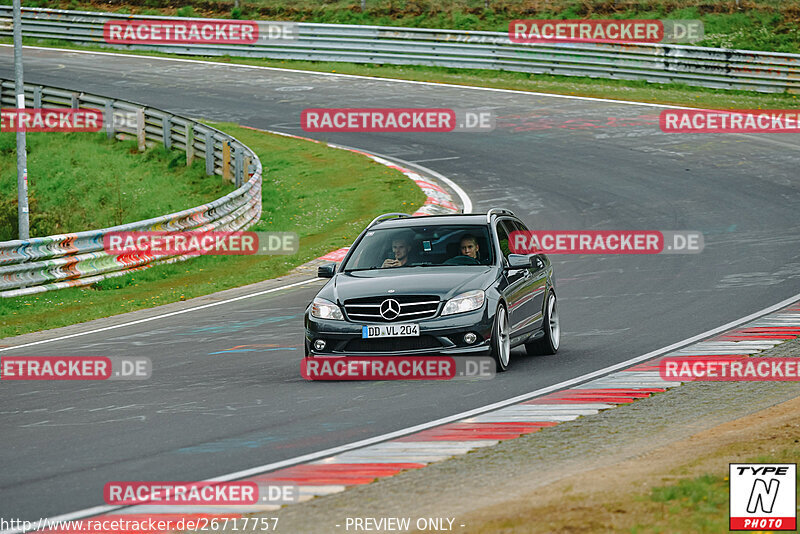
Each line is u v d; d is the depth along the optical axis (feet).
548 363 120.98
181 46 514.68
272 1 550.36
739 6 486.79
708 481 66.28
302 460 80.79
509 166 314.76
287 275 209.15
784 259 191.52
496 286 116.06
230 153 329.31
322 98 421.18
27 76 465.06
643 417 91.76
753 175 287.69
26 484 77.15
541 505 63.93
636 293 170.19
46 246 207.92
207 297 191.52
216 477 77.00
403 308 112.37
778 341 126.00
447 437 86.53
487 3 505.25
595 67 435.53
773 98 404.98
